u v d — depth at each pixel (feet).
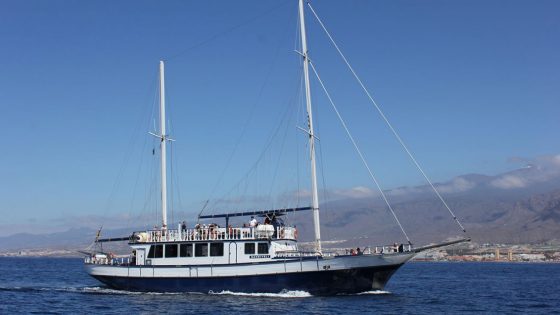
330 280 170.19
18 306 168.14
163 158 209.15
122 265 190.60
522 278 360.89
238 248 176.14
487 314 161.27
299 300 164.76
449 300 197.26
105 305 165.17
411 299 181.68
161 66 213.46
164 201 206.80
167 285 182.70
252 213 188.44
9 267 547.08
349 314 145.07
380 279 175.42
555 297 215.92
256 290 173.06
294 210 184.44
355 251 178.60
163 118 210.79
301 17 187.52
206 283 177.78
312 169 181.98
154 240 188.85
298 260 169.17
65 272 425.28
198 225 185.37
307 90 185.26
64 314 150.92
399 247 173.68
